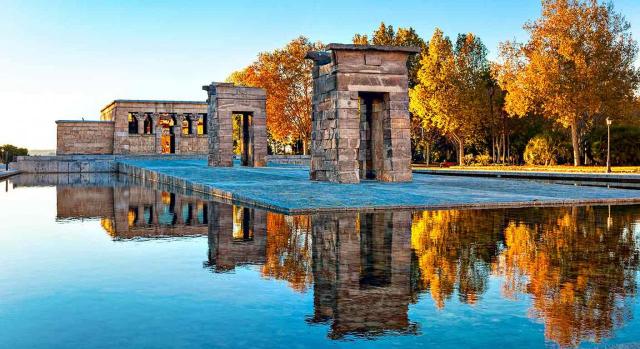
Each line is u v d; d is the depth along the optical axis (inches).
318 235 460.4
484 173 1630.2
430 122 2620.6
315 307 253.3
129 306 258.8
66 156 2305.6
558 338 209.2
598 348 198.4
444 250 391.9
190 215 649.0
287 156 2249.0
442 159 3117.6
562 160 2308.1
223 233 494.3
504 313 241.8
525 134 2721.5
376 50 1002.1
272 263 355.9
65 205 810.8
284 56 2573.8
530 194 799.1
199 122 2851.9
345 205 636.7
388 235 456.1
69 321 236.4
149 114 2615.7
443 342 205.6
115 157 2352.4
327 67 1021.8
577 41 1961.1
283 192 792.9
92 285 301.6
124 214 683.4
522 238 441.1
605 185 1138.7
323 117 1039.0
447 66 2459.4
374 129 1101.7
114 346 205.2
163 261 370.9
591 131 2265.0
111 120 2613.2
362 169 1117.1
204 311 249.0
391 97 1030.4
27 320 238.1
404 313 242.8
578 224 520.4
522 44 2156.7
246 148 1796.3
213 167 1625.2
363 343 205.3
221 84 1668.3
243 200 753.0
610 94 1980.8
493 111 2682.1
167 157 2416.3
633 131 2064.5
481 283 297.1
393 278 309.3
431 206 650.8
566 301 260.7
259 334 216.4
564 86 1983.3
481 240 432.5
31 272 337.7
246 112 1712.6
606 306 252.1
